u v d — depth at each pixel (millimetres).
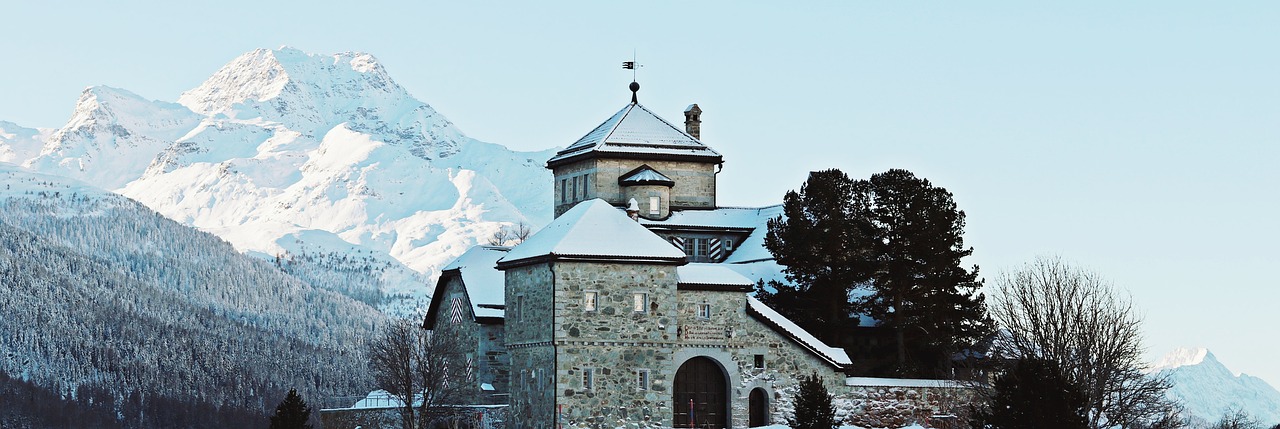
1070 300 83562
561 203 109250
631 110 109688
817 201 96438
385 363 99125
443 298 98562
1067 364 80250
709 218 106500
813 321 94062
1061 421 65938
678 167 107688
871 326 95812
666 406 81750
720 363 84125
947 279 94375
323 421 92750
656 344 81938
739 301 85125
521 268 84000
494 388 91562
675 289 82875
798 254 94812
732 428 83875
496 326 92062
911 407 88188
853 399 87062
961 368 92875
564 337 79938
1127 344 83312
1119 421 79500
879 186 96562
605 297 81125
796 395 79875
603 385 80562
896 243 95062
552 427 79500
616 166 105750
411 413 89062
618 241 82000
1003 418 67062
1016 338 85312
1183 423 87375
